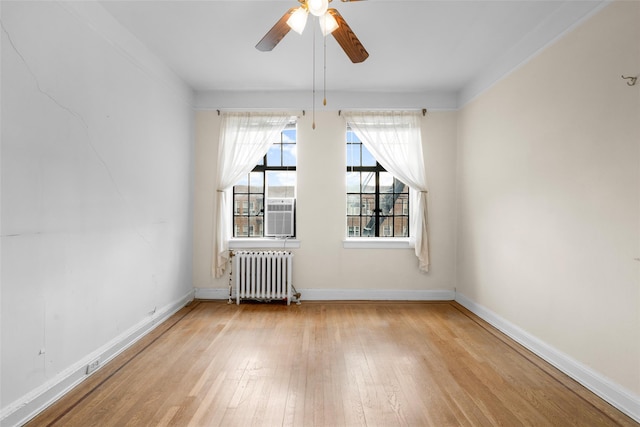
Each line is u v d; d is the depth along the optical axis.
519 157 3.10
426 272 4.50
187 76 3.93
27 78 1.92
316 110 4.48
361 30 2.91
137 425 1.88
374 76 3.93
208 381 2.37
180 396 2.18
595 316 2.26
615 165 2.12
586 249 2.33
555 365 2.62
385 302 4.39
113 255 2.72
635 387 1.98
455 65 3.63
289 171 4.61
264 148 4.41
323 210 4.48
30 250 1.95
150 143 3.30
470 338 3.19
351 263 4.49
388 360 2.72
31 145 1.95
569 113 2.49
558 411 2.05
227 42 3.12
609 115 2.15
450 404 2.12
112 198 2.70
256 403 2.11
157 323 3.46
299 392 2.24
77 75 2.30
